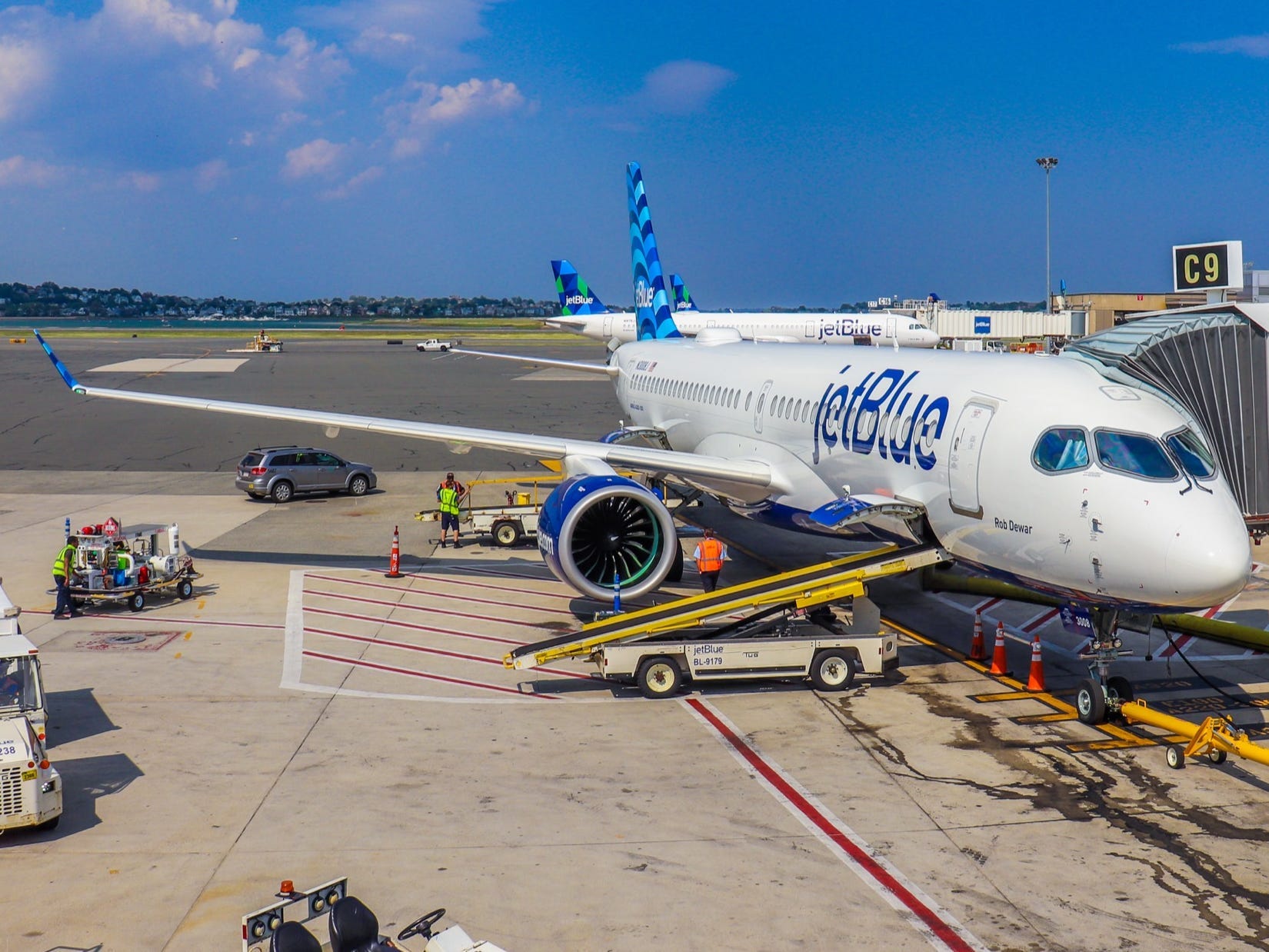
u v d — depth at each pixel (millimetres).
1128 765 15062
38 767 12445
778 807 13578
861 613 19141
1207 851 12414
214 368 111500
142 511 35562
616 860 12109
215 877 11695
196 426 60844
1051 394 16562
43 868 11906
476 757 15281
